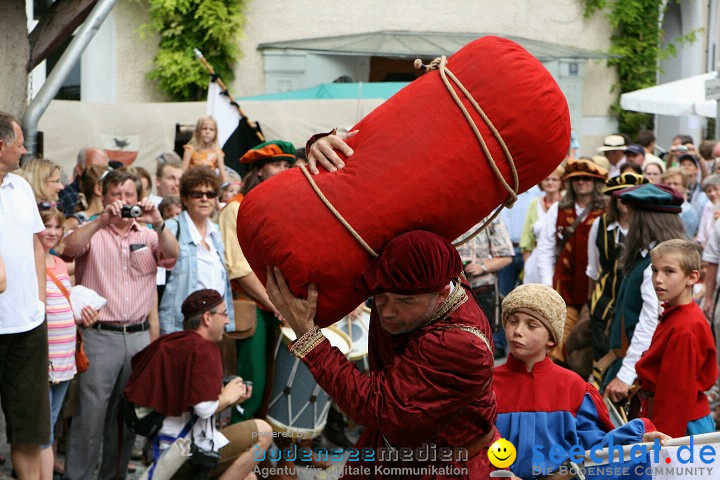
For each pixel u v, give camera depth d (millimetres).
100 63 13875
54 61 13422
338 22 14852
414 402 2768
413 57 14172
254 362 5887
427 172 2738
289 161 6410
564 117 2846
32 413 4750
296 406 5824
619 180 6297
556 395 3656
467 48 2863
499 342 9312
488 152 2752
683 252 4520
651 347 4613
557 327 3672
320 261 2746
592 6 15586
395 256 2688
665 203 5383
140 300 5664
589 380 7066
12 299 4641
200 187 5914
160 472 4688
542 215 9008
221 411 5348
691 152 11672
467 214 2811
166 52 13945
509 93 2764
